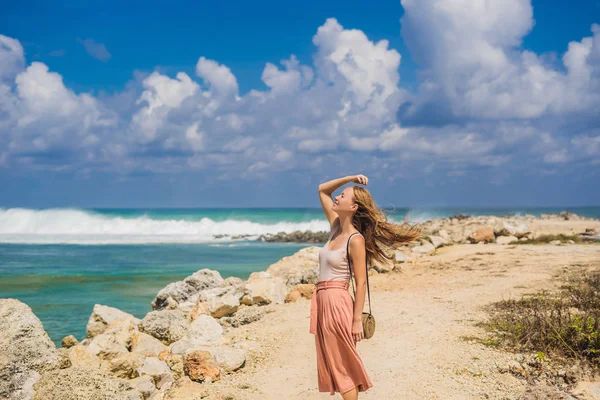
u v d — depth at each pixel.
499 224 23.30
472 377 5.65
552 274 11.65
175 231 50.12
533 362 5.79
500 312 8.06
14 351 5.81
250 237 45.94
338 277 4.53
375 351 6.69
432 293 10.41
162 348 7.66
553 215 45.62
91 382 5.44
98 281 17.56
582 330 6.28
